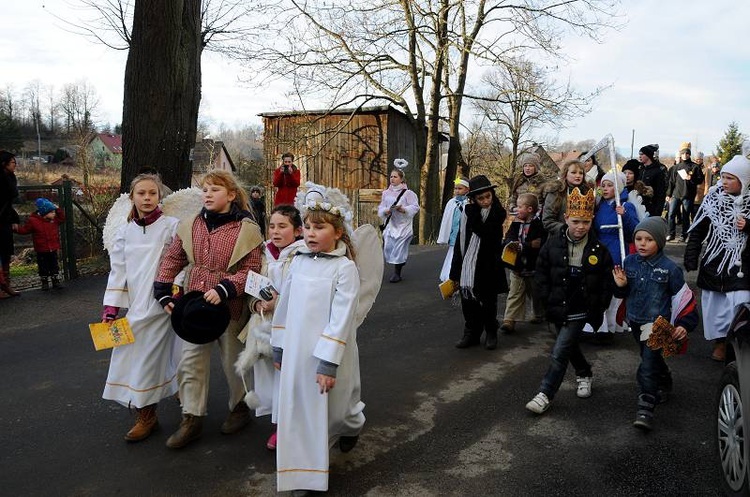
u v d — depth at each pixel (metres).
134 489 3.36
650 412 4.08
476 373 5.27
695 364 5.45
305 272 3.27
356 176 19.27
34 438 4.01
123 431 4.12
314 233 3.24
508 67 16.94
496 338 5.98
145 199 3.85
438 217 19.33
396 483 3.41
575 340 4.36
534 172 7.10
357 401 3.48
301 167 19.77
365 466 3.61
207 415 4.36
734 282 5.06
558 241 4.41
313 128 19.17
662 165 9.38
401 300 8.12
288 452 3.09
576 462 3.67
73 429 4.15
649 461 3.67
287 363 3.16
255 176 25.19
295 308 3.21
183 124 9.81
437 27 17.23
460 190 7.38
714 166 14.67
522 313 6.52
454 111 20.11
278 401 3.46
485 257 5.75
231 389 3.98
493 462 3.67
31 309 7.50
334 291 3.21
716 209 5.14
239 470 3.56
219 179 3.77
